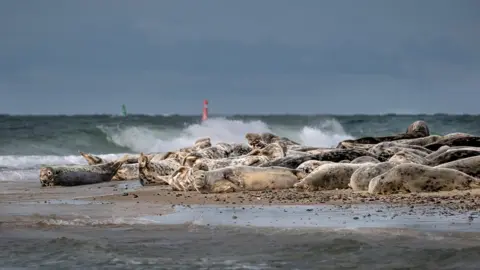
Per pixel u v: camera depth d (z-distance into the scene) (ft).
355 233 98.84
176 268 78.43
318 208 132.16
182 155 254.88
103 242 95.14
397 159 195.31
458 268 75.87
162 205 143.13
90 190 195.00
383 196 149.48
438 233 97.30
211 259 83.15
